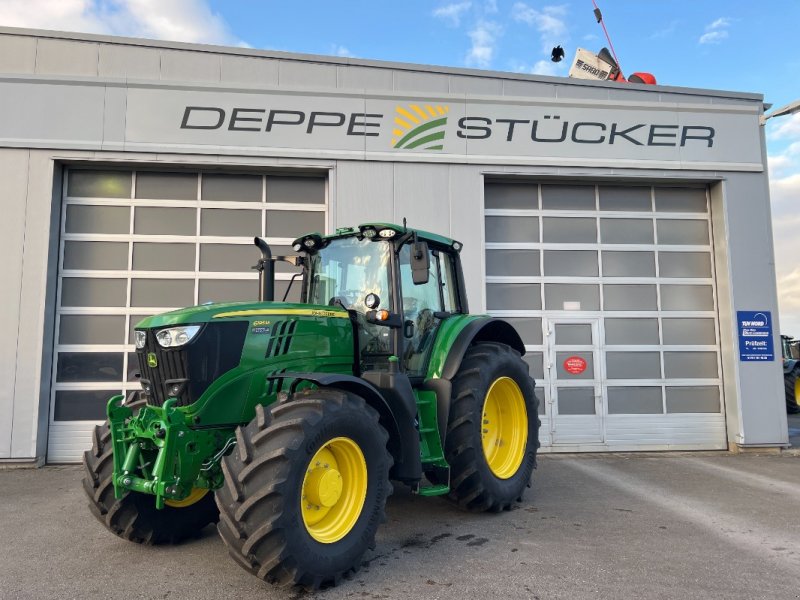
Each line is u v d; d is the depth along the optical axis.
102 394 7.30
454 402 4.65
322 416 3.28
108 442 3.91
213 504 4.21
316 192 7.97
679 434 8.18
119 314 7.45
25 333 6.95
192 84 7.48
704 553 3.84
